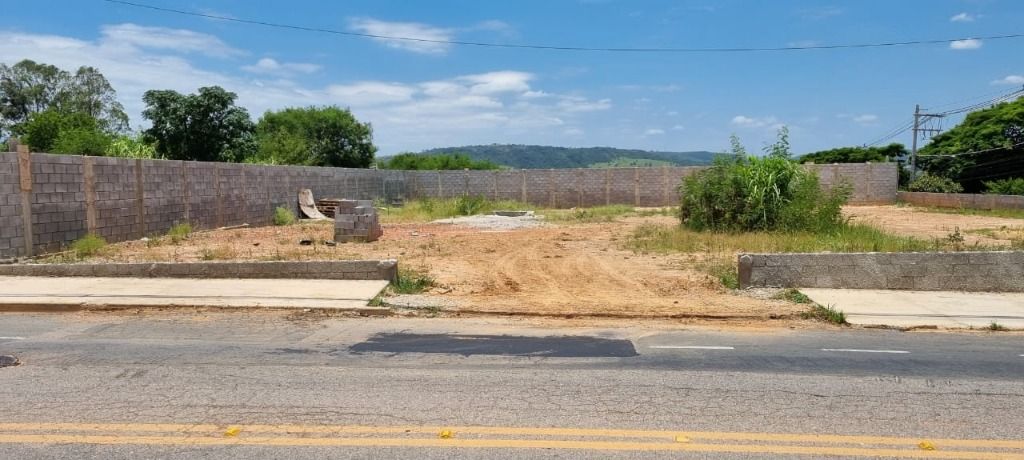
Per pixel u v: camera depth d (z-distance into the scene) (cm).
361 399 573
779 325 940
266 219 2723
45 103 6241
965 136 4969
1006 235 2220
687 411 548
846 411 552
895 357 749
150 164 2014
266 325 907
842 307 1023
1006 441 488
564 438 484
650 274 1392
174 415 527
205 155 4491
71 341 798
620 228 2570
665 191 4481
